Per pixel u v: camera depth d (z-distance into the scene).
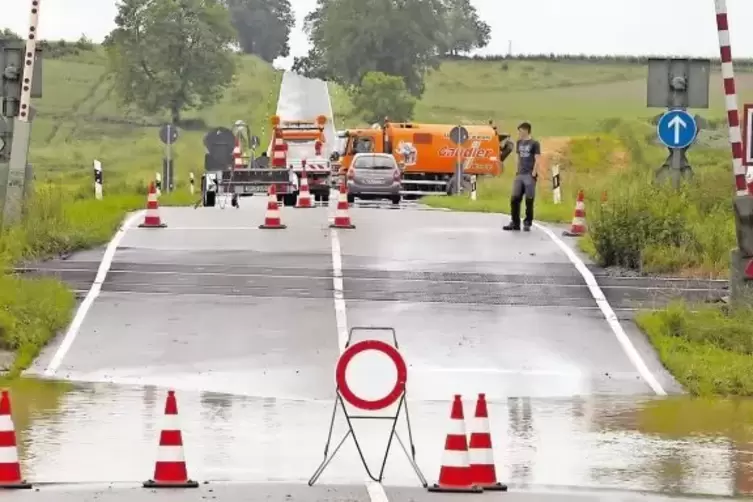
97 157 198.88
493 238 61.12
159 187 109.62
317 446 28.75
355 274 51.31
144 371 37.22
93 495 23.75
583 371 38.47
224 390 35.19
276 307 45.50
